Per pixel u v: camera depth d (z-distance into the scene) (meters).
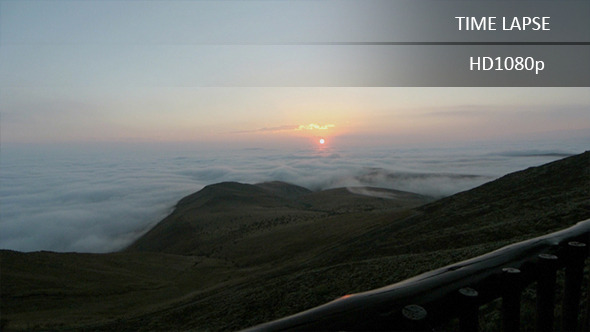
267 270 38.97
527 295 4.99
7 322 29.52
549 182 32.28
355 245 33.56
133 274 53.97
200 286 44.75
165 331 19.59
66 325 27.55
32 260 53.03
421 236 27.80
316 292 17.28
